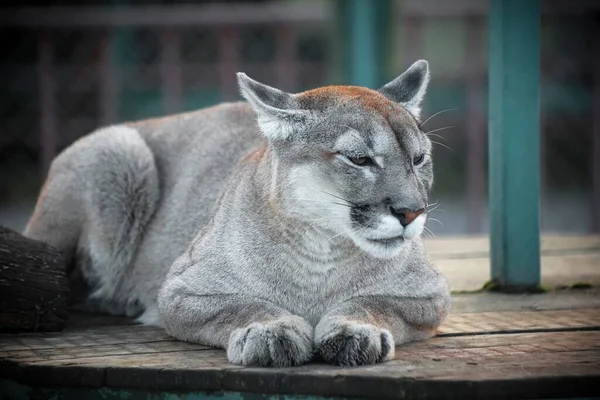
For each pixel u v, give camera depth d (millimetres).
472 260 11195
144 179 8742
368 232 6637
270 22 14805
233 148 8609
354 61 13805
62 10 15969
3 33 15250
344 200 6715
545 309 8320
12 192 15742
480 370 6020
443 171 16703
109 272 8758
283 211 6852
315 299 6992
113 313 8867
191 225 8383
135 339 7363
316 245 6844
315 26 15062
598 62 15047
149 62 15203
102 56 15008
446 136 15281
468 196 14930
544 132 16094
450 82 14945
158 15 14742
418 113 7684
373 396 5859
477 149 14844
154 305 8453
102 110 14984
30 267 7766
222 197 7793
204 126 8992
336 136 6773
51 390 6406
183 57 15125
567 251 11625
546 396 5812
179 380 6152
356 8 13727
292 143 6914
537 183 9055
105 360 6531
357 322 6434
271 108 6914
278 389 5980
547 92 15180
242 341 6340
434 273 7422
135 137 8945
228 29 14961
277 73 14891
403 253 7113
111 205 8656
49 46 14883
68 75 14984
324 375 5926
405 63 15625
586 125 15820
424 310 7066
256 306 6801
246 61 15086
